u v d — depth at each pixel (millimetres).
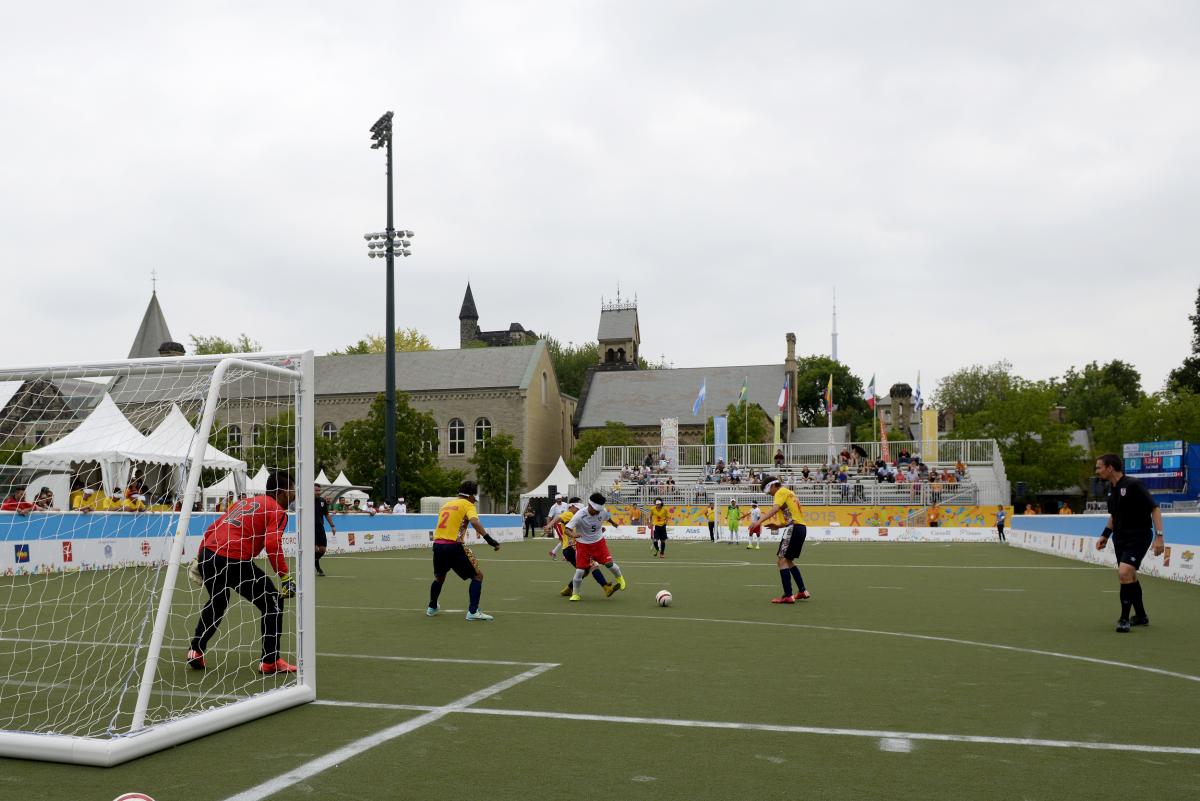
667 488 53125
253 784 5082
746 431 63906
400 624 12094
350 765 5445
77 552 20156
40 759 5594
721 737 6086
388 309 37375
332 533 30453
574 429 83625
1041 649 9875
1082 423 106812
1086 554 27594
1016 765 5426
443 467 77312
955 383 114438
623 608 14156
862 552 33750
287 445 8375
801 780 5141
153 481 18500
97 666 8703
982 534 45844
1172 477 47219
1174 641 10453
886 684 7891
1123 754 5668
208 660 9008
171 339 93062
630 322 103312
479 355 80750
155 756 5672
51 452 19125
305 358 7613
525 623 12219
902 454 54625
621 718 6625
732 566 25172
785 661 9086
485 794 4895
